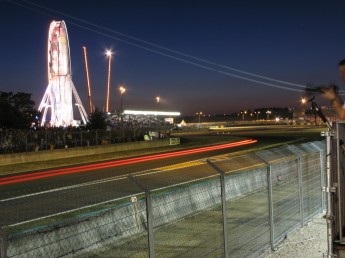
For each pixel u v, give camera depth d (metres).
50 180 22.48
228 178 8.70
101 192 7.95
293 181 11.14
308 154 11.52
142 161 33.22
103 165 30.53
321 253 8.11
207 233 8.09
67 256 5.01
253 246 8.01
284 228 9.61
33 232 4.51
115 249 6.07
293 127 131.50
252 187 9.70
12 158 31.88
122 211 5.86
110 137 46.66
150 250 5.43
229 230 8.39
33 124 56.19
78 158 36.22
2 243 3.87
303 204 10.90
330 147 5.20
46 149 37.00
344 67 4.46
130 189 10.42
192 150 44.72
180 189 7.06
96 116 59.97
